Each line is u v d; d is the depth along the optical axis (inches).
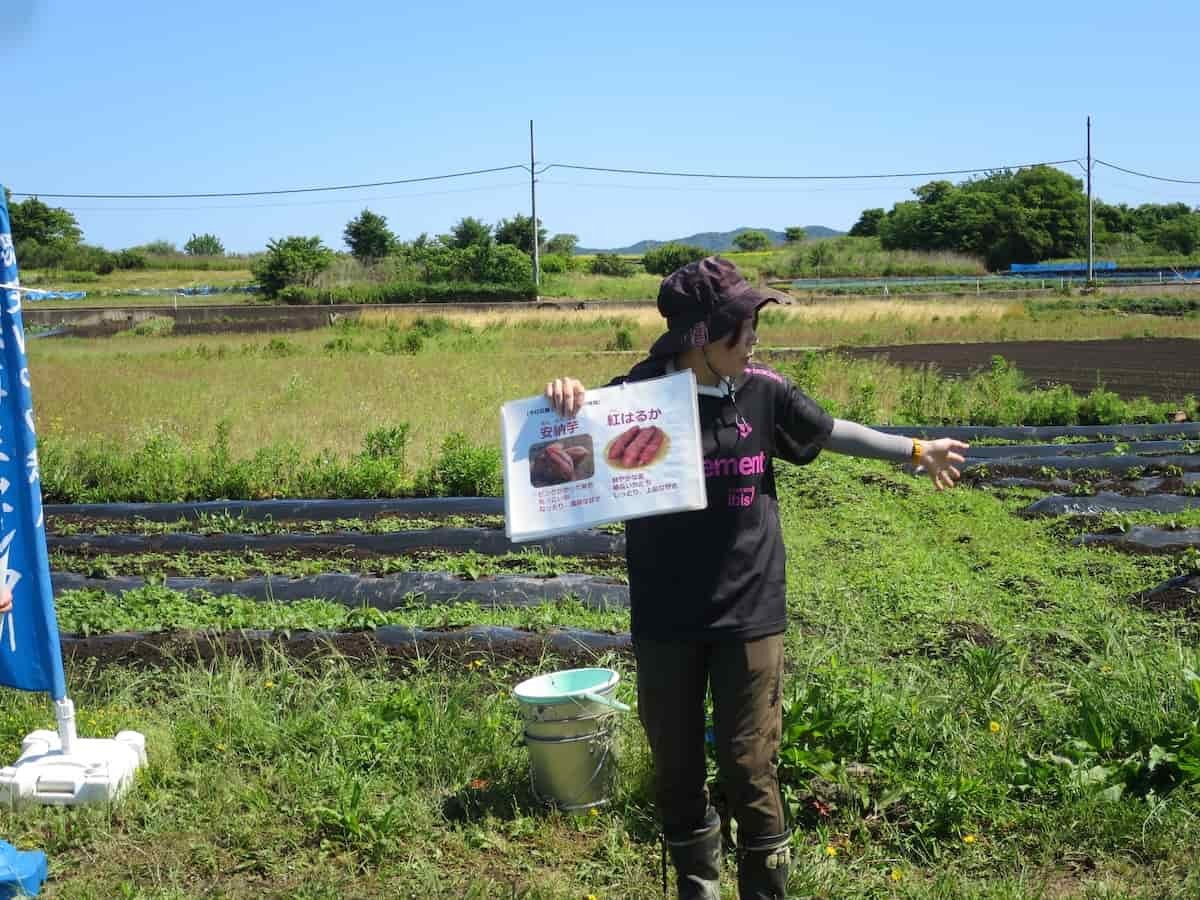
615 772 187.5
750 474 142.3
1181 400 758.5
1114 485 469.7
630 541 147.8
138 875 169.5
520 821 180.4
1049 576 331.3
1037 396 673.6
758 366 148.1
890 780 185.3
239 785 191.2
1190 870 161.8
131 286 3031.5
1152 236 4025.6
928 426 625.3
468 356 1159.6
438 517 429.7
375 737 204.5
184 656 262.7
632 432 138.5
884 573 327.3
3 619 192.9
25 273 3299.7
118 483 490.0
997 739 196.4
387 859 172.6
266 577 337.4
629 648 267.1
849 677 223.0
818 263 3395.7
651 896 160.1
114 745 197.5
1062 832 173.9
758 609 141.3
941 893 158.9
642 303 2111.2
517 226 3636.8
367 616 279.4
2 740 215.8
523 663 257.8
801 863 164.9
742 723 141.9
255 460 498.0
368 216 3462.1
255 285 2773.1
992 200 3690.9
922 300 2079.2
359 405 700.0
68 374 939.3
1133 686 208.4
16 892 159.8
